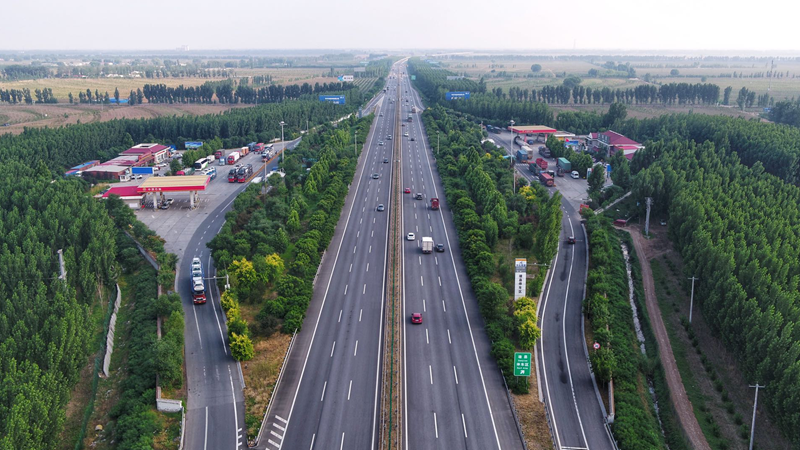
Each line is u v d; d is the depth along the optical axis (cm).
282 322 11056
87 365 10175
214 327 11212
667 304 12988
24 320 9969
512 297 12231
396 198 19212
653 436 8475
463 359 10138
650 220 17875
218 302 12231
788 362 8831
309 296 11956
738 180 17875
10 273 11450
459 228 16050
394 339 10675
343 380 9488
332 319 11419
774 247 12612
